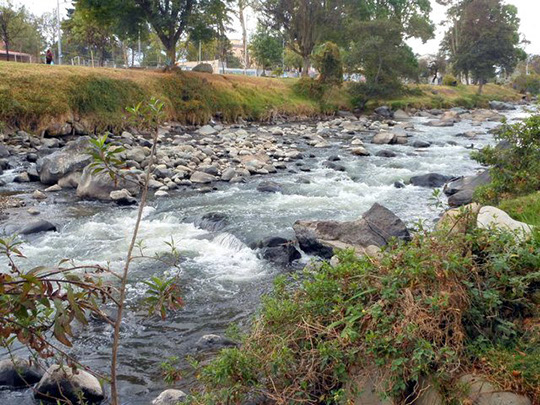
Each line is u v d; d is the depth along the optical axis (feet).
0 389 18.75
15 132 78.95
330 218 41.83
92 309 9.96
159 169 57.72
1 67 88.28
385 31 158.10
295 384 14.06
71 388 18.04
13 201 47.34
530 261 15.94
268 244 33.65
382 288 15.25
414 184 55.77
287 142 89.66
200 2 119.03
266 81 151.94
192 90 117.60
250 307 26.48
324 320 15.67
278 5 163.22
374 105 166.71
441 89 208.44
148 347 22.43
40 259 32.99
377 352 13.69
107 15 117.60
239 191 53.01
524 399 11.94
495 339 14.40
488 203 31.30
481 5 218.79
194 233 39.09
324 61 151.43
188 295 27.99
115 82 99.66
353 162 69.97
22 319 9.59
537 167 31.83
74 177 53.21
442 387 12.88
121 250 35.01
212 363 15.96
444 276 14.80
